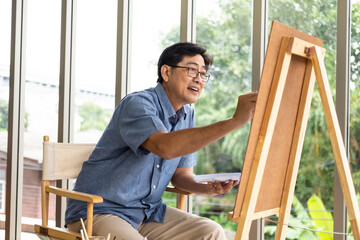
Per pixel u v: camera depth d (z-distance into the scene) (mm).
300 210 2430
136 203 2033
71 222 2020
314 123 2410
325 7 2416
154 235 2049
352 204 1553
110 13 3074
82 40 3166
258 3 2473
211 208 2668
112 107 3031
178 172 2254
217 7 2729
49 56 3277
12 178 3266
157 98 2057
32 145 3303
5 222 3285
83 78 3148
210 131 1692
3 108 3422
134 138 1837
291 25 2502
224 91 2682
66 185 3096
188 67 2020
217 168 2672
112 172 1995
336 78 2301
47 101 3260
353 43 2326
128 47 2986
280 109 1562
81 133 3141
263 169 1460
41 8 3330
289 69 1563
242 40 2635
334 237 2297
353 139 2309
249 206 1442
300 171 2438
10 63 3305
